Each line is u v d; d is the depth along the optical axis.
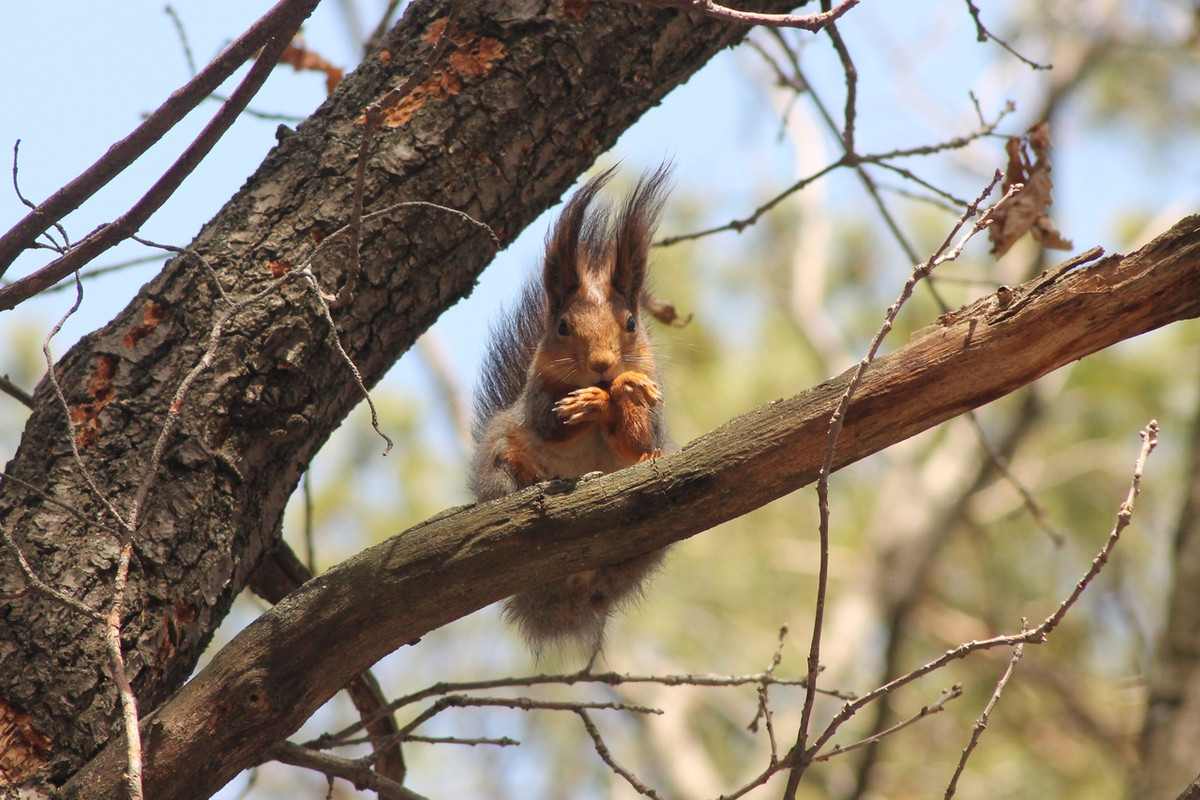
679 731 20.05
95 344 6.57
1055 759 18.17
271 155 7.12
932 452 22.50
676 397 19.19
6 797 5.62
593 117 7.38
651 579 8.91
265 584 7.77
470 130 7.10
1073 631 19.33
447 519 5.95
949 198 8.65
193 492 6.37
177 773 5.71
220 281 6.64
